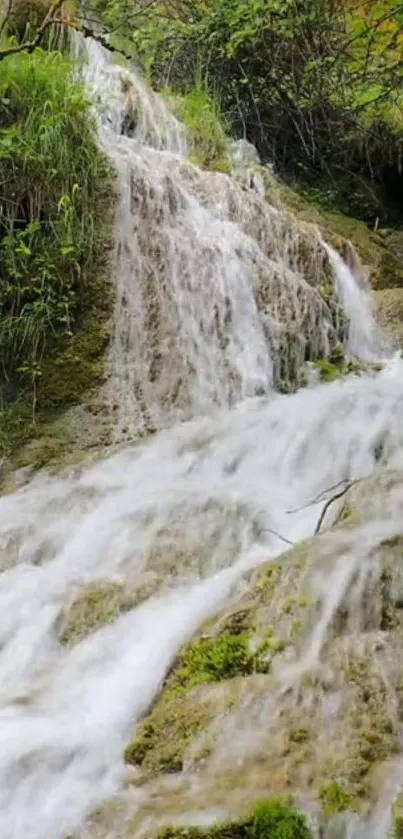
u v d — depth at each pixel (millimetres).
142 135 7660
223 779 2188
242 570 3217
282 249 6602
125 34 8992
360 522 3119
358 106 8633
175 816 2068
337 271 6941
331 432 4605
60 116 5750
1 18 7340
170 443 4941
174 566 3523
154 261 5820
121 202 5887
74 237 5598
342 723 2262
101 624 3148
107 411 5312
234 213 6531
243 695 2422
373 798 2055
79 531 3949
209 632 2711
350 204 9680
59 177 5641
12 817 2219
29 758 2367
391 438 4391
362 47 8172
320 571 2762
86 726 2525
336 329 6395
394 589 2633
